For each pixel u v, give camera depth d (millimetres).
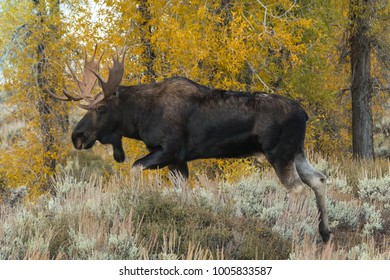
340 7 63469
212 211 28469
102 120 31578
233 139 29625
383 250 27984
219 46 48656
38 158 62812
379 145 94000
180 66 48844
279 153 28797
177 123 30141
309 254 22391
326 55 67000
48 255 21484
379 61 69750
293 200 30562
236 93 29844
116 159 32594
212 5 48969
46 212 27766
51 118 65000
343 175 42219
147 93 30844
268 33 48656
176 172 31734
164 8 49625
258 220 28406
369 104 70125
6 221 25625
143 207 26156
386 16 64875
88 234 23203
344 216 31547
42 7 62062
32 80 64438
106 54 51031
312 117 65188
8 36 63531
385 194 37906
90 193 29672
